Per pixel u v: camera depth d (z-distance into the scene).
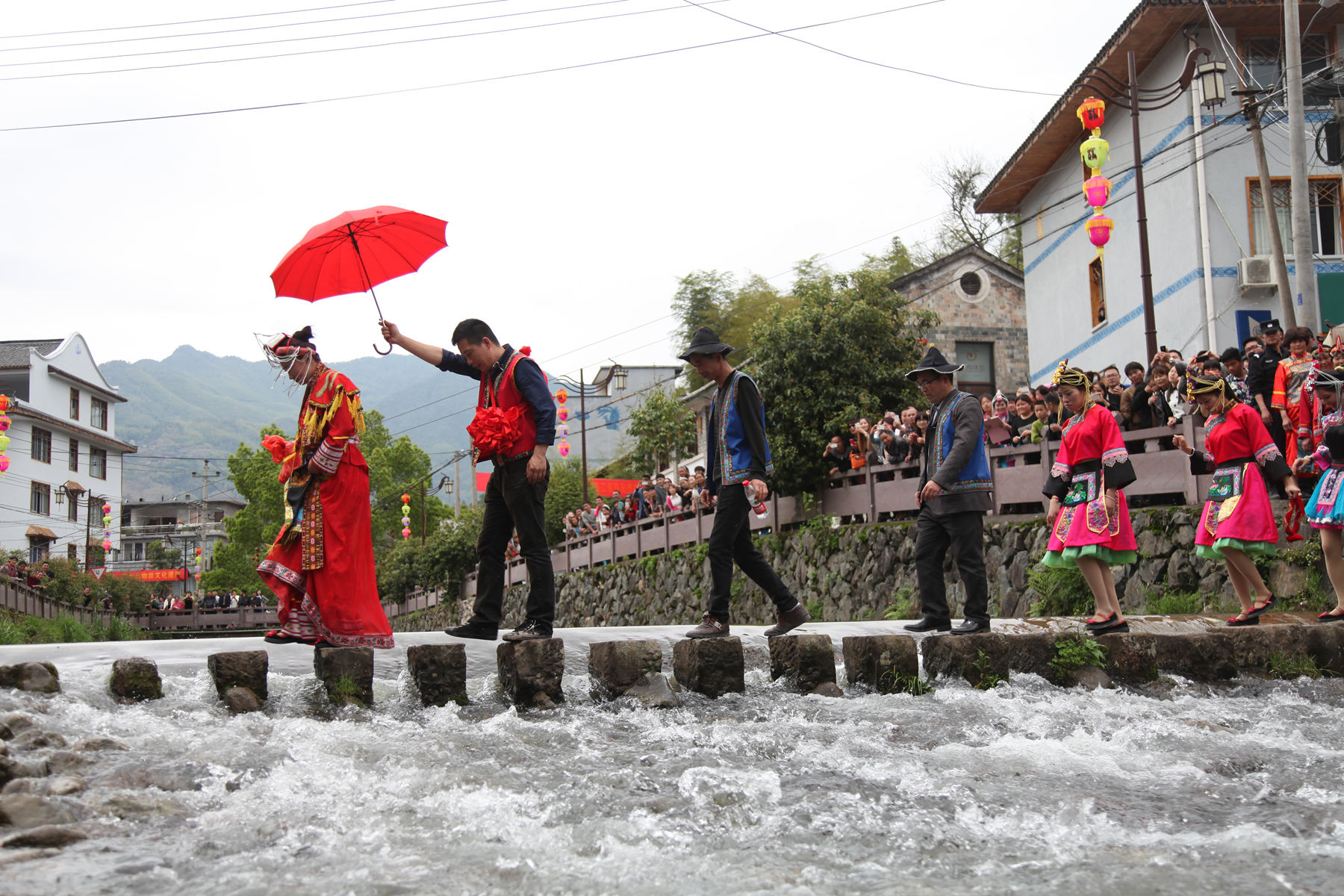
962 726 5.28
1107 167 19.05
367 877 2.97
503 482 6.00
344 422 5.65
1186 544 10.89
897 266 38.66
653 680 5.72
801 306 18.88
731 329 41.62
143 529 69.12
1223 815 3.78
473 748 4.61
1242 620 7.68
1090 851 3.33
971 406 6.86
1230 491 7.65
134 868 2.97
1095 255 19.80
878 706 5.67
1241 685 6.61
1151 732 5.15
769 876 3.06
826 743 4.87
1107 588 6.93
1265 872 3.10
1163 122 17.19
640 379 56.34
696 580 19.45
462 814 3.63
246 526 54.00
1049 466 12.52
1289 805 3.91
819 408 17.08
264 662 5.26
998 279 25.39
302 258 5.92
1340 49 16.42
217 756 4.16
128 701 5.04
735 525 6.32
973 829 3.56
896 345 18.67
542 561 5.94
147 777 3.82
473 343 6.00
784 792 4.00
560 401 26.03
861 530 15.41
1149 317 14.66
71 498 47.25
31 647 6.11
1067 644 6.45
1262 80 16.41
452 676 5.58
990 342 25.16
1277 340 10.17
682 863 3.17
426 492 53.28
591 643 6.89
